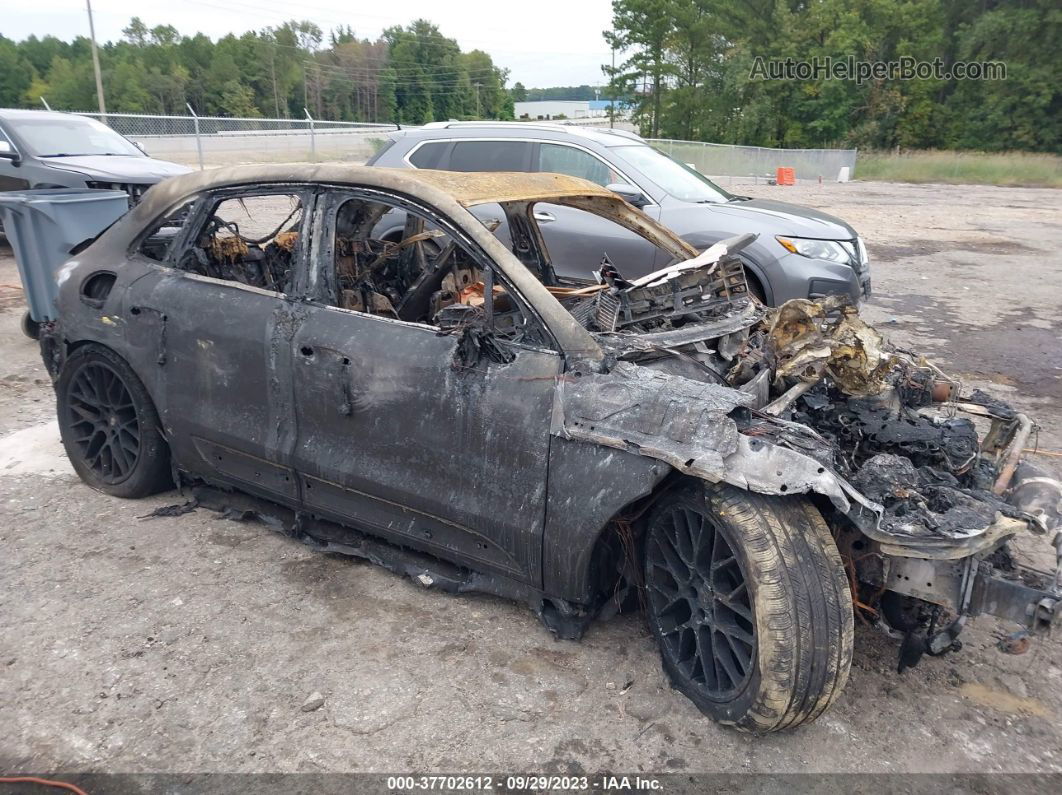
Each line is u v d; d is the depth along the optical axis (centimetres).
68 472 477
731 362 350
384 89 9475
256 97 8406
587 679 313
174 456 420
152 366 406
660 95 5838
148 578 372
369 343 342
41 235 648
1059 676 324
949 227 1797
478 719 291
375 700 299
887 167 3722
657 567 312
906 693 311
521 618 349
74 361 438
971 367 736
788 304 340
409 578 375
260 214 771
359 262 412
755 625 263
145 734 281
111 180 1032
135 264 423
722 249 400
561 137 783
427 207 339
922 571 274
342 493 362
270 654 323
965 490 286
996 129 4741
